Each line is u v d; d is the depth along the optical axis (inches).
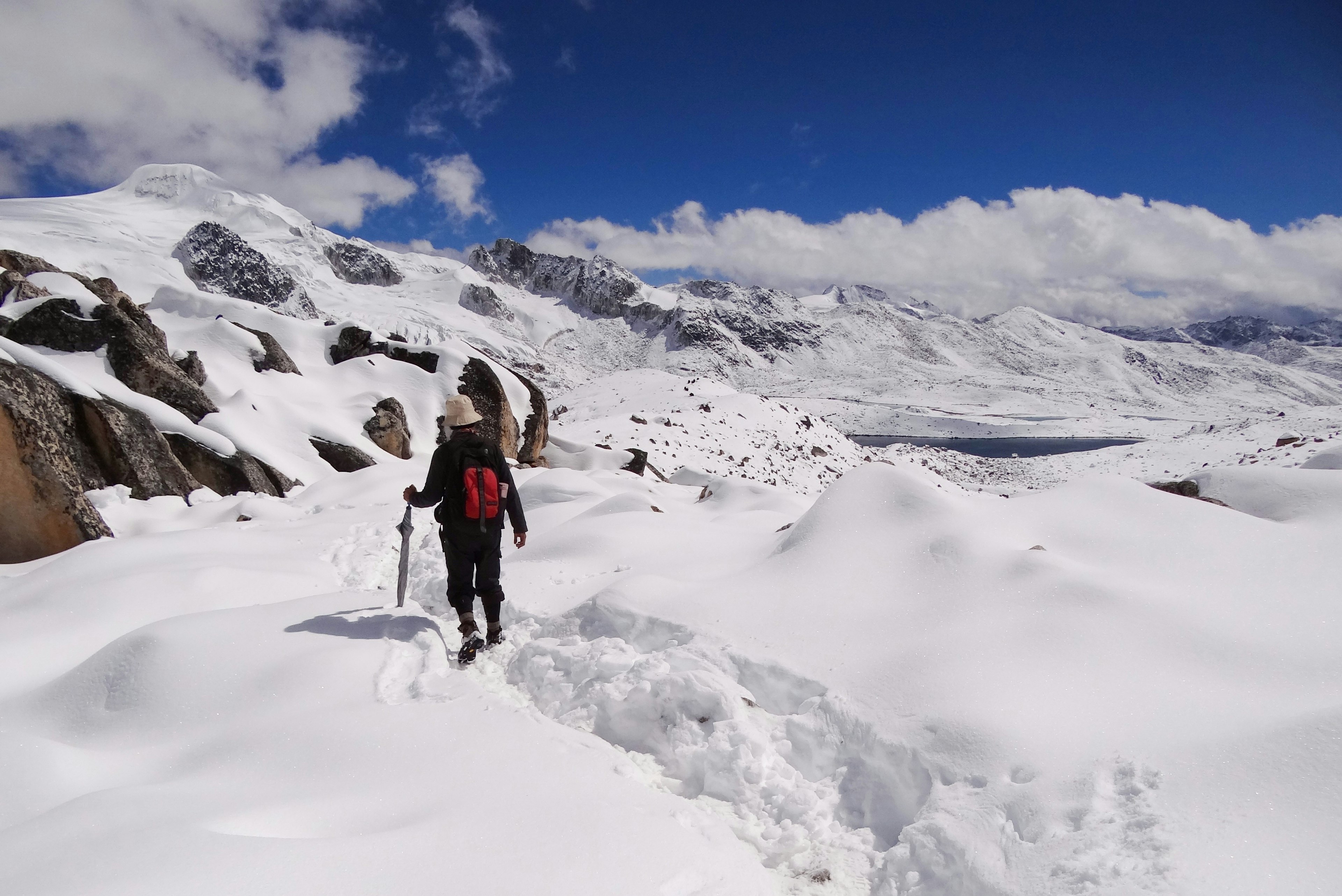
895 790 118.5
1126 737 106.2
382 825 99.6
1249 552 168.7
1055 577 157.6
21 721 146.9
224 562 256.7
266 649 169.2
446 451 198.8
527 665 179.9
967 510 201.6
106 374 476.7
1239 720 104.7
